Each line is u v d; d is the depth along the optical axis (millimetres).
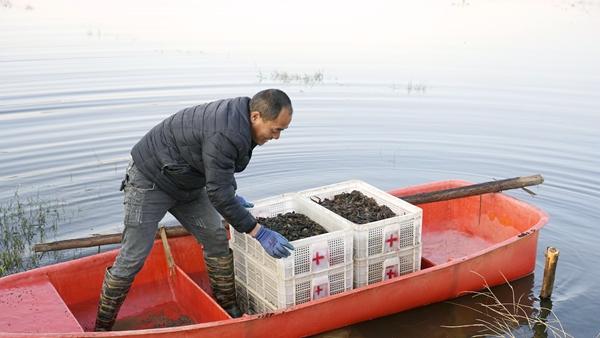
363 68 11852
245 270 4664
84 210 6277
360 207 4852
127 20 16219
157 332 3750
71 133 8227
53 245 4785
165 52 12781
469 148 8031
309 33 15156
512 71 11711
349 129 8680
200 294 4488
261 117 3732
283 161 7613
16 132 8195
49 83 10312
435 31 15656
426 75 11359
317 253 4250
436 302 4730
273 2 19516
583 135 8461
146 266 4934
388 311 4520
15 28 14828
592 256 5527
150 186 4008
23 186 6738
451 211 6234
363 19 17219
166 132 3908
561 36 15203
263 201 4824
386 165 7504
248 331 3994
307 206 4805
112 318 4266
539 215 5457
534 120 9062
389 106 9625
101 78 10695
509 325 4516
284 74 11188
